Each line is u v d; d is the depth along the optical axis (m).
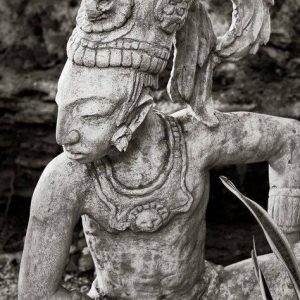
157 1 2.78
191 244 3.04
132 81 2.79
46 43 4.42
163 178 2.93
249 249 4.38
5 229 4.70
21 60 4.44
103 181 2.92
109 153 2.93
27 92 4.39
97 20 2.77
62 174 2.92
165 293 3.07
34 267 2.96
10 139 4.54
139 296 3.07
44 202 2.92
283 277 3.15
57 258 2.96
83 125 2.80
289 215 3.11
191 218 3.00
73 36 2.82
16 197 4.68
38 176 4.59
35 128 4.48
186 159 2.97
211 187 4.34
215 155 3.01
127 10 2.76
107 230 2.96
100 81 2.78
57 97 2.85
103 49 2.77
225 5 4.15
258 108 4.14
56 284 2.99
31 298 2.98
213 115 3.00
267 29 3.05
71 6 4.38
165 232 2.98
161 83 4.20
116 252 3.00
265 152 3.07
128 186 2.93
